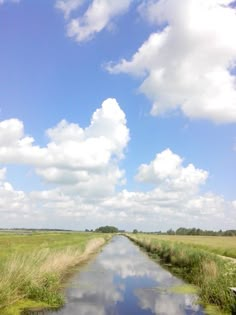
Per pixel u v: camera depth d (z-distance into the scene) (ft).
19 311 52.70
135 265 120.88
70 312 53.98
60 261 90.43
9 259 69.46
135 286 78.43
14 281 57.72
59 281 75.10
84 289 73.92
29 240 225.97
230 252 132.67
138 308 57.36
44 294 58.85
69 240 228.22
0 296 52.37
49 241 212.02
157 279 89.20
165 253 142.31
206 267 78.79
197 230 589.32
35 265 67.26
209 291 62.80
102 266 115.55
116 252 183.32
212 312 53.88
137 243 284.41
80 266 113.50
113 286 78.18
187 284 81.10
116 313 54.19
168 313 54.03
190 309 56.34
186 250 111.96
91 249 171.32
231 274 61.21
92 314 53.31
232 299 54.08
